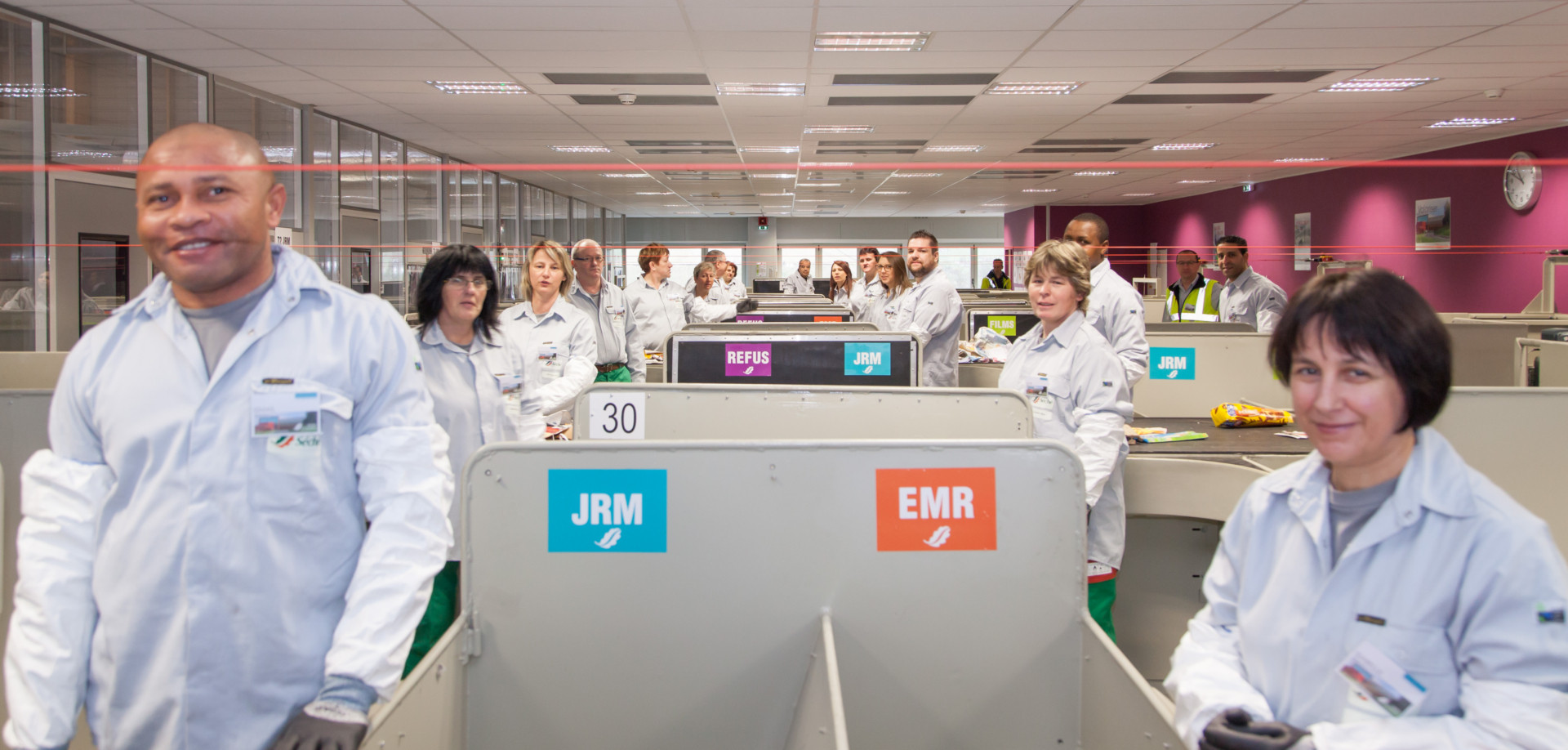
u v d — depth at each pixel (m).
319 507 1.22
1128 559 2.78
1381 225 12.41
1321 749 0.94
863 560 1.46
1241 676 1.13
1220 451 2.96
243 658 1.19
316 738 1.05
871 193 17.59
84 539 1.20
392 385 1.28
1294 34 5.97
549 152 11.73
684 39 6.07
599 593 1.45
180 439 1.17
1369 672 0.97
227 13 5.43
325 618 1.24
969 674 1.48
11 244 5.31
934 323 5.14
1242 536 1.19
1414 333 0.94
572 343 3.65
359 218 9.62
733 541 1.45
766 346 3.08
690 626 1.45
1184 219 18.58
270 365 1.20
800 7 5.32
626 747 1.45
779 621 1.46
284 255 1.27
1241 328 5.04
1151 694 1.27
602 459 1.44
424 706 1.29
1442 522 0.96
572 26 5.74
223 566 1.17
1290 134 10.17
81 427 1.22
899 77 7.24
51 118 5.54
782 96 7.96
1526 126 9.57
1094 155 11.95
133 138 6.24
